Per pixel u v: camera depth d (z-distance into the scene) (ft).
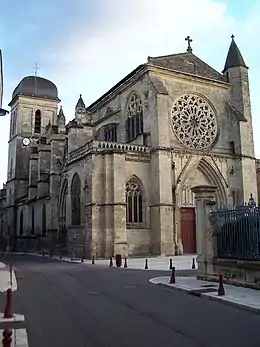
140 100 150.41
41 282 64.28
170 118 145.07
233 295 46.73
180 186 136.05
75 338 29.14
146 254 130.11
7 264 106.63
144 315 37.47
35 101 266.36
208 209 64.08
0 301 46.11
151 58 147.95
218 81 158.10
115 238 119.55
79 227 134.10
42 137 226.99
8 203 260.01
